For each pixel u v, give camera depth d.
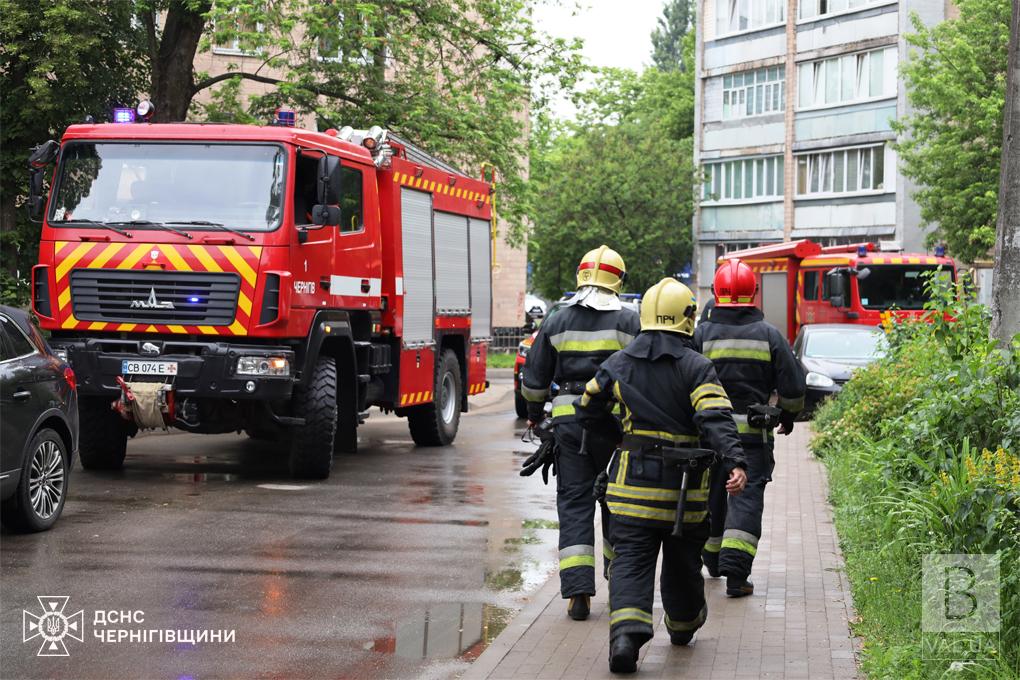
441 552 8.83
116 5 20.53
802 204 52.00
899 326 15.52
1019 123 8.34
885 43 47.91
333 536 9.32
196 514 10.10
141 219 11.95
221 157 12.07
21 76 19.70
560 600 7.36
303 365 12.15
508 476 13.00
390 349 14.41
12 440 8.76
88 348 11.79
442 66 23.48
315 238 12.34
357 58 21.84
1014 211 8.34
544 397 7.19
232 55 32.97
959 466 6.80
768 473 7.52
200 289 11.77
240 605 7.16
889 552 7.52
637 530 5.85
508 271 44.84
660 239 55.56
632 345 5.98
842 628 6.67
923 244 47.44
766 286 33.00
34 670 5.86
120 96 21.28
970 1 34.88
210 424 12.20
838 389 19.64
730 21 55.06
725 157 55.47
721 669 5.89
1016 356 7.72
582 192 55.06
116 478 12.07
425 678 5.86
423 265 15.20
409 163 14.69
